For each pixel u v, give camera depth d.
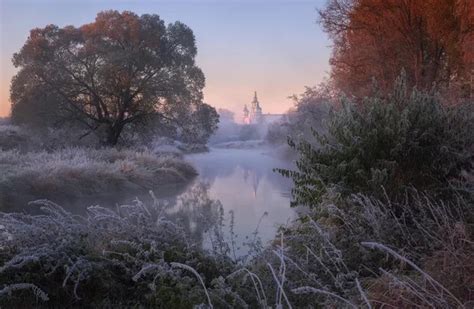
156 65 38.41
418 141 7.16
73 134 39.75
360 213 6.38
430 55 19.34
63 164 21.64
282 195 19.30
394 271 4.86
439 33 17.78
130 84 38.94
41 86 37.78
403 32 19.64
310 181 7.76
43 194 18.61
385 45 20.22
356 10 20.84
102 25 38.06
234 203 16.95
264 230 10.91
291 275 5.27
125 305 5.23
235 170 35.91
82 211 16.30
